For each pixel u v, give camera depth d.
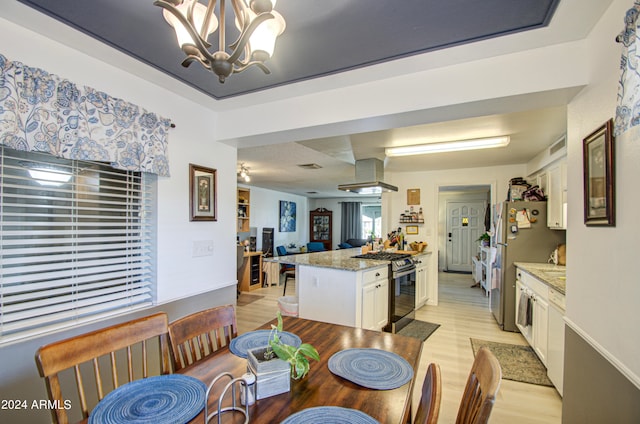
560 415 2.14
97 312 1.92
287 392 1.09
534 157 4.10
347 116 2.15
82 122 1.72
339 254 4.39
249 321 4.15
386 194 5.46
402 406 1.01
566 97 1.71
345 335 1.62
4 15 1.44
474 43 1.61
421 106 1.92
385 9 1.36
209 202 2.62
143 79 2.10
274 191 9.02
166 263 2.27
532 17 1.40
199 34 1.06
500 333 3.68
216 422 0.92
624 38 1.06
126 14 1.44
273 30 1.14
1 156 1.51
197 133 2.52
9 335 1.53
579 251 1.62
